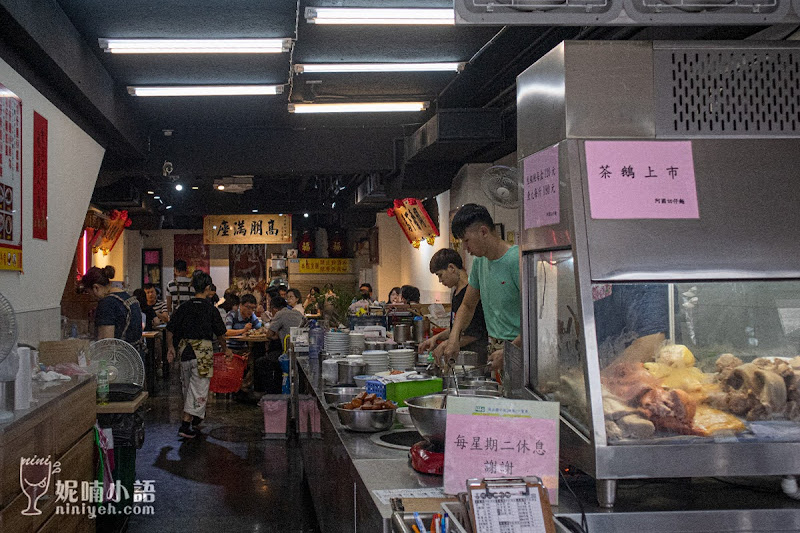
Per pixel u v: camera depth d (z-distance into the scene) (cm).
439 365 370
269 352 1000
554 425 179
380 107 763
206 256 2244
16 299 427
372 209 1625
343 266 2088
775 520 172
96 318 553
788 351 187
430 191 1020
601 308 180
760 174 192
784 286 189
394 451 237
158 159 912
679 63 194
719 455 174
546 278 213
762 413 178
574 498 181
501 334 338
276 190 1733
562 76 193
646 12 216
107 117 643
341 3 475
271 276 2156
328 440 313
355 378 352
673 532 170
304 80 686
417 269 1465
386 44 575
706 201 189
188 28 528
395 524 161
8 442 235
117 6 492
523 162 227
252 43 548
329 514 309
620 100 192
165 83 680
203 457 628
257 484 539
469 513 154
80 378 363
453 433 181
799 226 190
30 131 459
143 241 2227
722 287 187
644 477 172
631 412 175
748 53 196
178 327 716
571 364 190
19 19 399
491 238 330
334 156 938
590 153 189
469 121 767
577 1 216
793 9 215
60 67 484
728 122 194
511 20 217
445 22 489
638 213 186
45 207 493
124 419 434
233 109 819
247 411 875
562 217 192
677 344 183
